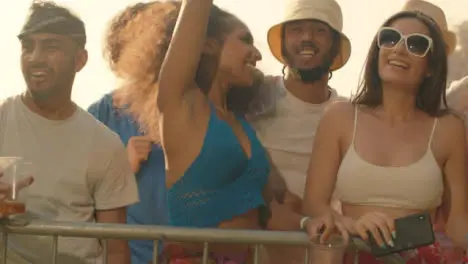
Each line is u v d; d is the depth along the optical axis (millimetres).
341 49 5754
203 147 4828
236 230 4422
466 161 5012
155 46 5551
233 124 5074
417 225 4371
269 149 5570
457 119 5004
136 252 5480
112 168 5008
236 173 4898
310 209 4895
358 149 4871
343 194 4879
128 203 5070
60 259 4836
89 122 5023
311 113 5625
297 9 5645
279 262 5180
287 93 5645
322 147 4973
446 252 4996
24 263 4824
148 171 5617
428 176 4781
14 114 4961
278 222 5289
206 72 5086
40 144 4914
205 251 4426
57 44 4926
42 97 4898
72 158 4922
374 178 4789
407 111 4934
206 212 4871
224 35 5113
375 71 4988
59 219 4875
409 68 4863
